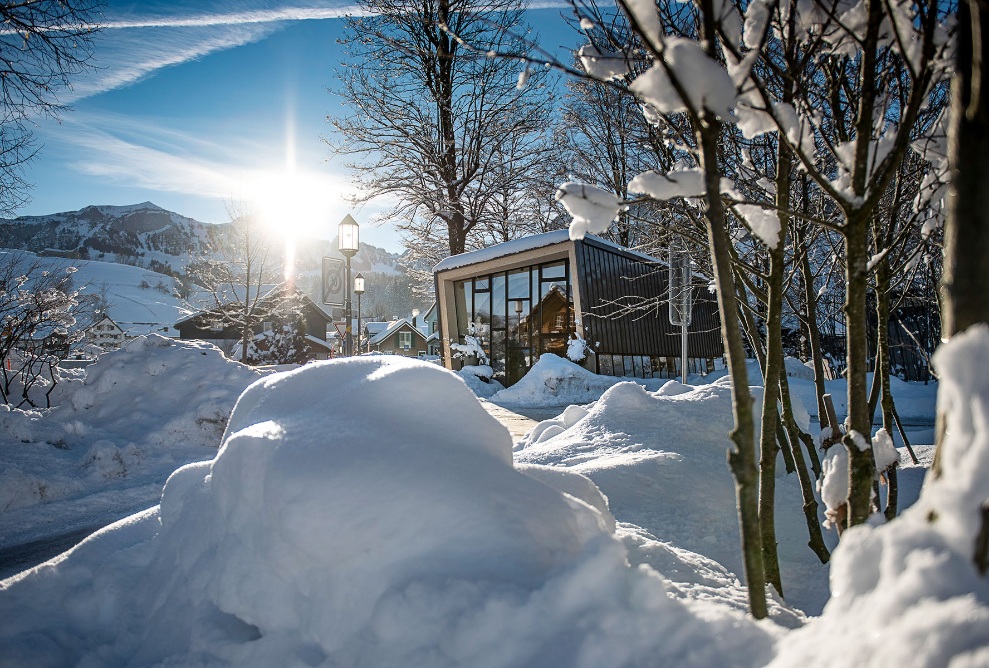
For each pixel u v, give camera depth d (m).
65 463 7.42
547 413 14.22
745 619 1.79
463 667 1.76
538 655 1.73
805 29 2.50
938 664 1.04
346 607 1.99
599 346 18.89
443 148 27.55
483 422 2.65
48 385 12.98
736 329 1.86
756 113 2.26
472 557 2.01
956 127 1.32
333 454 2.21
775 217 2.54
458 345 22.41
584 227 2.04
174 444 8.54
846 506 2.60
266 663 2.04
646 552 2.89
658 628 1.75
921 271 5.15
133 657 2.36
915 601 1.19
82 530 5.78
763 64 2.83
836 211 3.87
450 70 23.91
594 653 1.70
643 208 5.29
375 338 77.38
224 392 9.34
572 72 1.86
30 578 2.73
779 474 5.23
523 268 21.16
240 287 38.56
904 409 14.08
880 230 3.38
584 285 18.62
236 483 2.35
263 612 2.14
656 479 4.55
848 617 1.36
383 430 2.38
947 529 1.23
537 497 2.28
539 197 24.17
